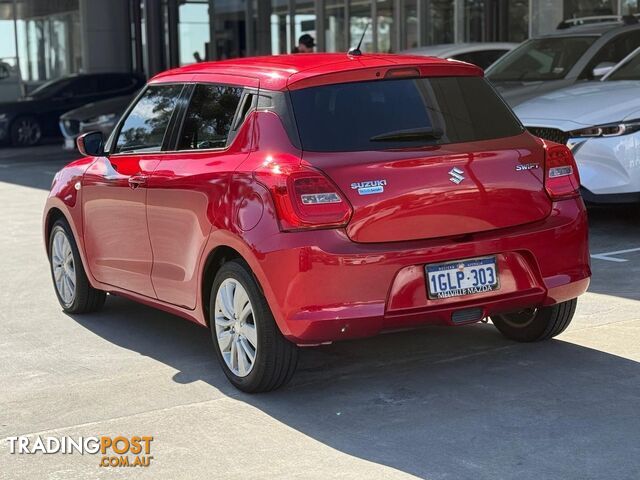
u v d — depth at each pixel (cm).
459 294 493
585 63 1163
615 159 868
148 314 714
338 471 414
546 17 1722
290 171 477
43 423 488
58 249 724
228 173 515
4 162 1975
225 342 530
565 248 521
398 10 2147
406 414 479
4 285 830
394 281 479
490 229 502
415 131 501
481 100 535
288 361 503
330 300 472
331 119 498
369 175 479
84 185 666
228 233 505
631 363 540
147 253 598
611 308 656
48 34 2973
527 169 514
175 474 419
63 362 596
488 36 1883
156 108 614
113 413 499
